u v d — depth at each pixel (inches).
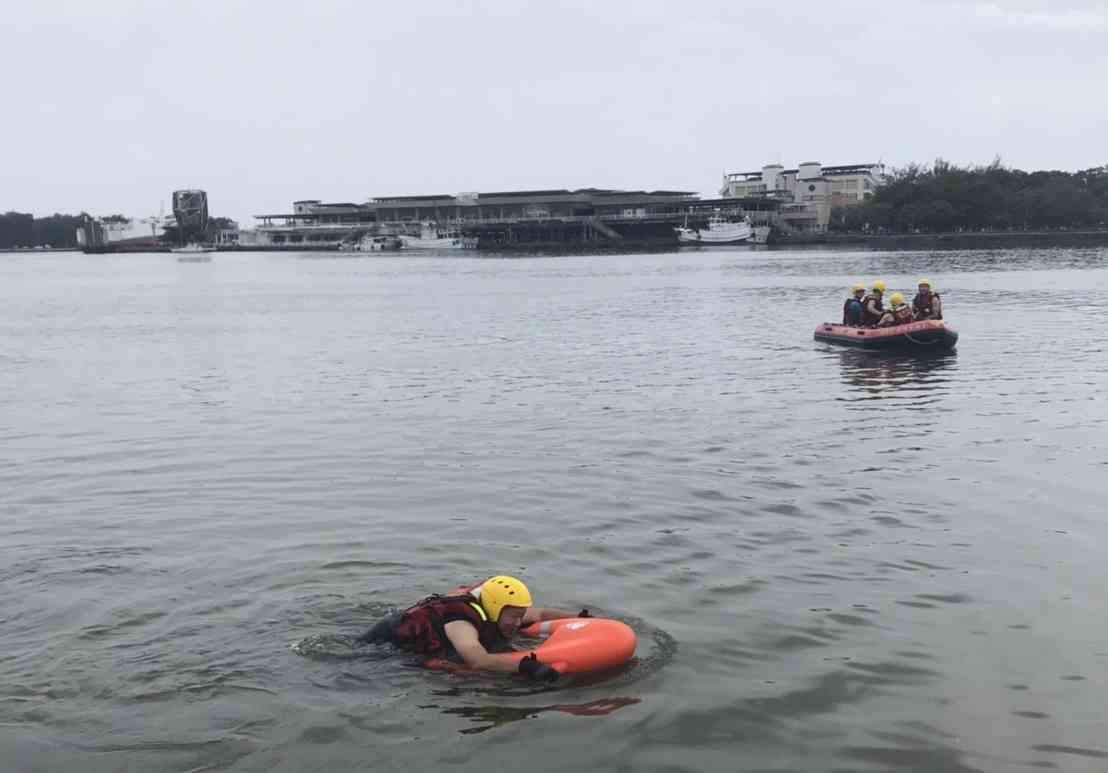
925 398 759.1
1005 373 880.9
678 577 366.9
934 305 1093.8
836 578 365.7
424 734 257.1
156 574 375.9
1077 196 5128.0
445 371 960.9
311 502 479.8
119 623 327.6
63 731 259.4
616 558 388.2
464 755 247.1
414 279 3100.4
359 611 335.0
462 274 3361.2
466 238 6269.7
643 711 268.1
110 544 416.2
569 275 3075.8
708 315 1569.9
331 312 1818.4
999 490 487.2
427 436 637.3
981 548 398.9
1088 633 315.6
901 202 5374.0
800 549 398.6
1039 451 569.3
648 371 933.2
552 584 360.2
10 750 250.4
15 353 1206.9
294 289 2694.4
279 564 385.1
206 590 357.1
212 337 1378.0
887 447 585.3
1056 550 396.2
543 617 324.8
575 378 894.4
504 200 6569.9
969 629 319.3
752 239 5708.7
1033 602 341.7
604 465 546.6
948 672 289.3
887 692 277.6
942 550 396.8
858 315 1151.6
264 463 568.1
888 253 4126.5
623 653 293.0
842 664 294.7
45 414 757.9
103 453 607.5
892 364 956.0
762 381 858.8
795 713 266.5
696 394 791.7
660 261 4067.4
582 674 288.2
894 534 417.7
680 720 263.3
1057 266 2844.5
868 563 381.7
